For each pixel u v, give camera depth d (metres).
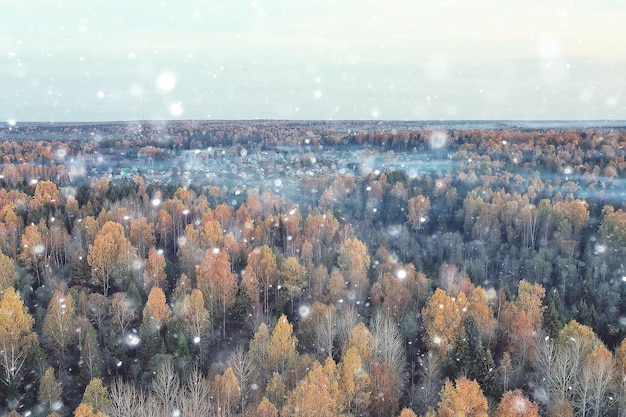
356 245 63.16
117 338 44.91
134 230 68.31
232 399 32.50
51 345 43.16
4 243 62.56
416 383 40.94
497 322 45.50
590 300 58.41
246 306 52.41
